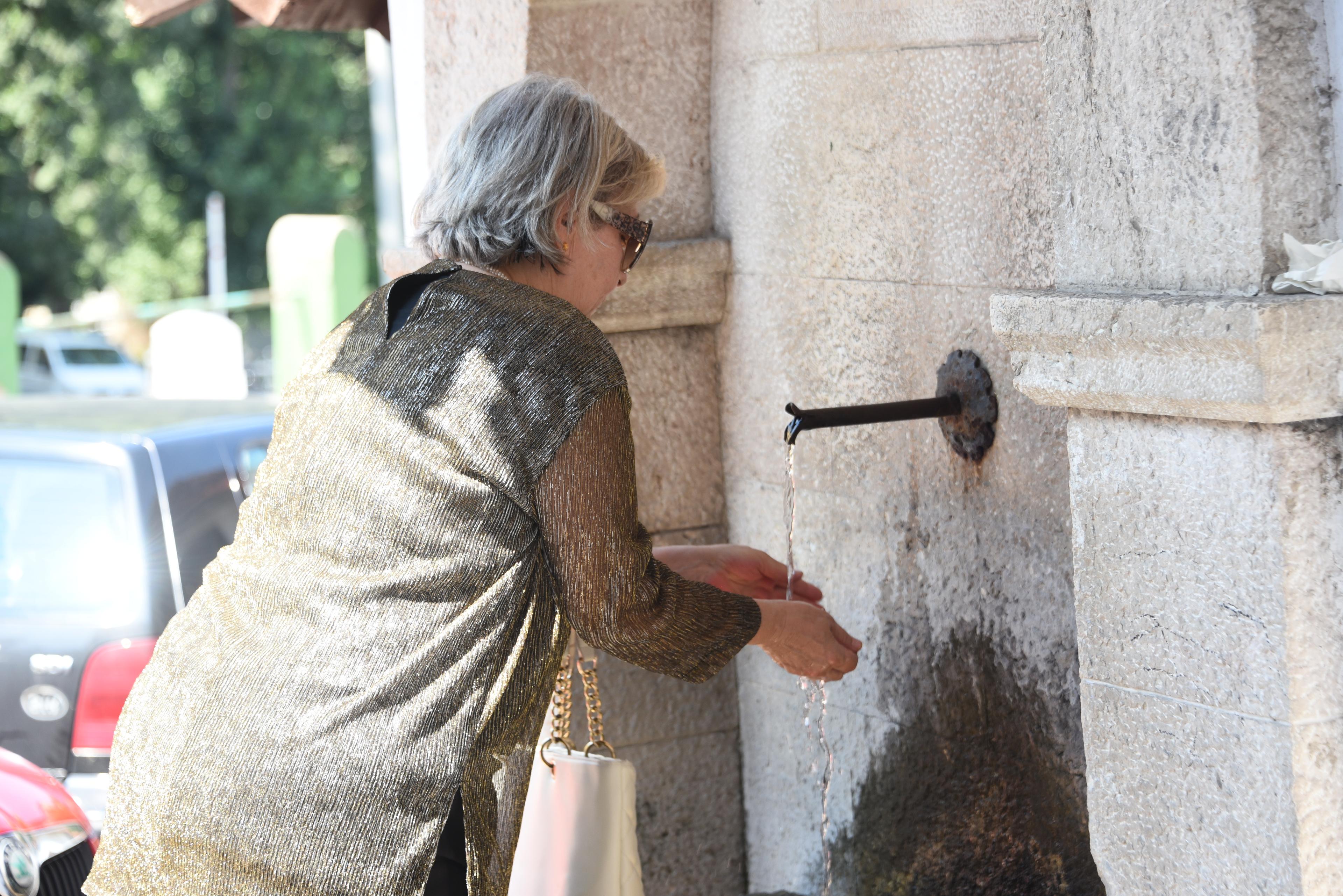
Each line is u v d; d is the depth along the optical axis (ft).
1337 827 5.80
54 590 13.97
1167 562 6.10
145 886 6.35
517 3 9.66
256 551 6.63
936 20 8.39
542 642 6.60
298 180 86.12
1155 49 5.87
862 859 10.00
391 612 6.21
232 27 84.89
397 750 6.13
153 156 84.79
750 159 10.21
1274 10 5.46
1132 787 6.44
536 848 7.73
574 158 6.96
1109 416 6.28
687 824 11.03
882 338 9.21
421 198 7.18
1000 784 8.73
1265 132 5.49
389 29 12.99
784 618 7.51
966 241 8.39
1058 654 8.14
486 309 6.49
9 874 9.30
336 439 6.43
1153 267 6.03
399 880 6.12
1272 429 5.55
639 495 10.61
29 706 13.58
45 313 54.90
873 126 9.02
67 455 14.71
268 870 6.10
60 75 80.53
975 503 8.64
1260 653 5.75
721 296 10.66
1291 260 5.54
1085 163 6.32
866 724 9.85
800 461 10.12
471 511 6.26
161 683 6.57
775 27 9.77
